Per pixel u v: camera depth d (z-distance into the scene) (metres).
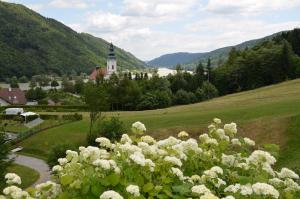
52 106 113.69
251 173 7.25
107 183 5.96
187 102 123.56
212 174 6.99
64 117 91.44
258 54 133.12
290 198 6.75
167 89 124.88
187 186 6.59
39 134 76.31
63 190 6.63
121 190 6.05
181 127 61.75
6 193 6.38
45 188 6.68
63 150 43.47
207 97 128.38
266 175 7.04
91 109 69.44
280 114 56.31
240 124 54.91
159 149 7.61
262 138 50.56
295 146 45.28
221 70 140.62
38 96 163.38
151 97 112.19
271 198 5.98
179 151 7.52
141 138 8.07
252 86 132.25
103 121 56.88
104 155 6.91
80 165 6.46
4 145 39.78
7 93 149.38
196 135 59.34
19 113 102.06
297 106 60.62
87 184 5.96
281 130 50.12
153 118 71.44
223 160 8.02
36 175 50.97
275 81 130.50
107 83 115.00
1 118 99.00
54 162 43.31
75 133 73.50
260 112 61.34
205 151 8.33
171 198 6.54
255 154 7.30
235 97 106.88
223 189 7.02
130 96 110.69
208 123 61.69
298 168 21.75
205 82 132.00
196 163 7.71
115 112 96.12
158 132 61.47
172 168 6.87
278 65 130.12
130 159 6.48
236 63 136.25
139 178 6.31
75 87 190.00
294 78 130.00
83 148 7.23
